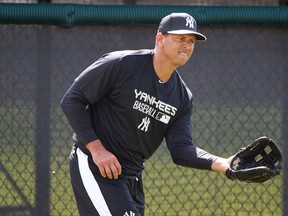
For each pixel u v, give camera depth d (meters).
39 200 19.23
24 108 19.14
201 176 20.06
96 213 14.34
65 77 19.27
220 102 20.05
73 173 14.56
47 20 18.89
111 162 13.64
